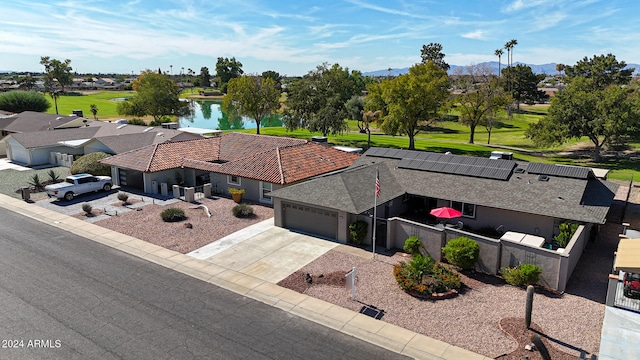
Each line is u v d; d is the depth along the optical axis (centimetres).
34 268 2020
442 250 1998
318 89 6988
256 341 1443
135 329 1513
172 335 1475
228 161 3728
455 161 2816
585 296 1733
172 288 1830
